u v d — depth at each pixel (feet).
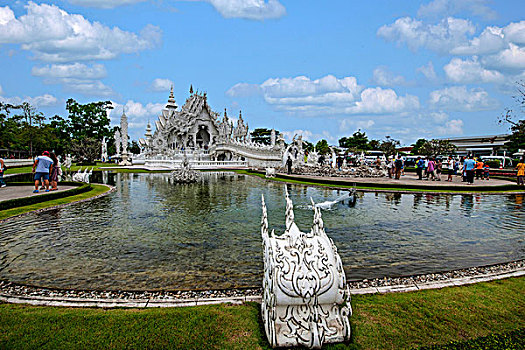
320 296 10.81
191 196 50.78
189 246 23.50
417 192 53.88
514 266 19.67
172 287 16.49
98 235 26.58
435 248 23.29
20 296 15.15
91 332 11.46
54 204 41.06
